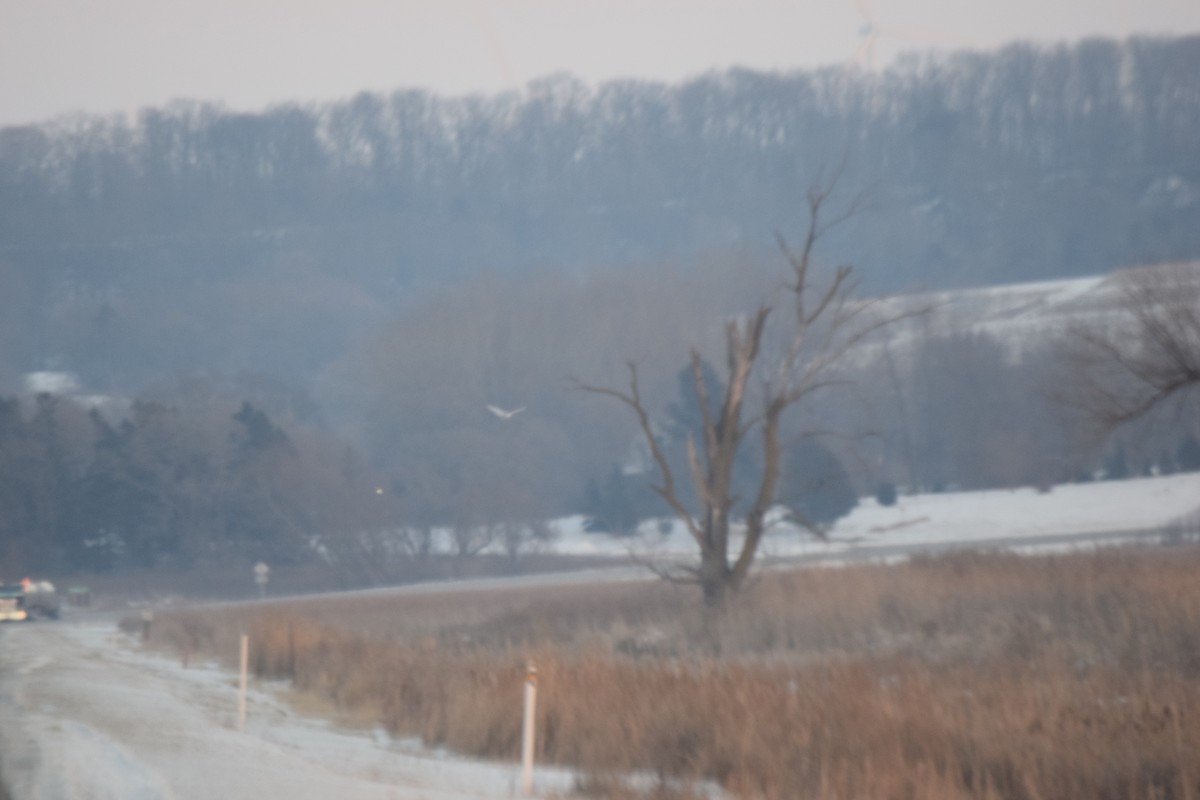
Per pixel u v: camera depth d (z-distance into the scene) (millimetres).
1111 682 74188
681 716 66750
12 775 52031
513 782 58750
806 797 54406
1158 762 55625
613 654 120062
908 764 56750
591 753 65188
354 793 51531
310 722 85375
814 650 117000
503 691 75812
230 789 50812
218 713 85188
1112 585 115250
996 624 109625
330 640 118938
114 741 63750
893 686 71438
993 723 59969
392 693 88062
